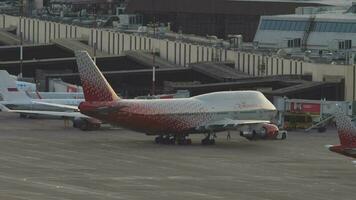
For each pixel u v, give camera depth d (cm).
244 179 17438
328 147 18250
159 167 18550
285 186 16838
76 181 16650
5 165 18325
